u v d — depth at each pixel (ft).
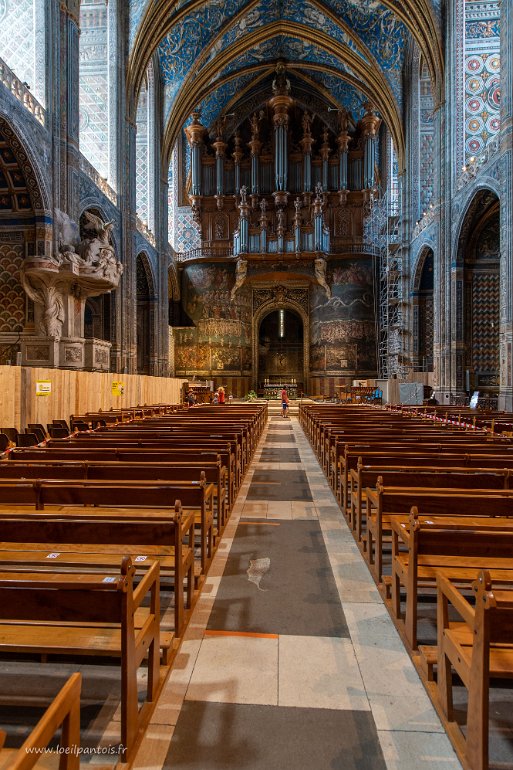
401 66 87.45
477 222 65.87
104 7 65.82
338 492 22.30
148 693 8.35
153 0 66.49
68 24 50.44
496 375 67.82
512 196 50.16
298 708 8.45
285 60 99.76
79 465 15.83
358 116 107.34
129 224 69.05
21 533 9.66
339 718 8.23
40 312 47.55
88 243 49.19
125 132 68.44
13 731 7.74
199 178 106.22
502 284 51.44
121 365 66.39
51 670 9.38
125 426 29.55
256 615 11.68
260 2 82.53
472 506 11.87
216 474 15.58
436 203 70.95
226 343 106.32
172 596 12.79
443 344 69.46
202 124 108.88
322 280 103.04
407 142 88.12
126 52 68.33
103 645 7.45
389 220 96.78
